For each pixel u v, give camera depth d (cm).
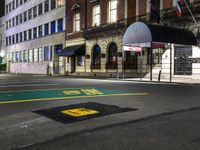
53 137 529
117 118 681
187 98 1059
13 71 6134
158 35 2164
